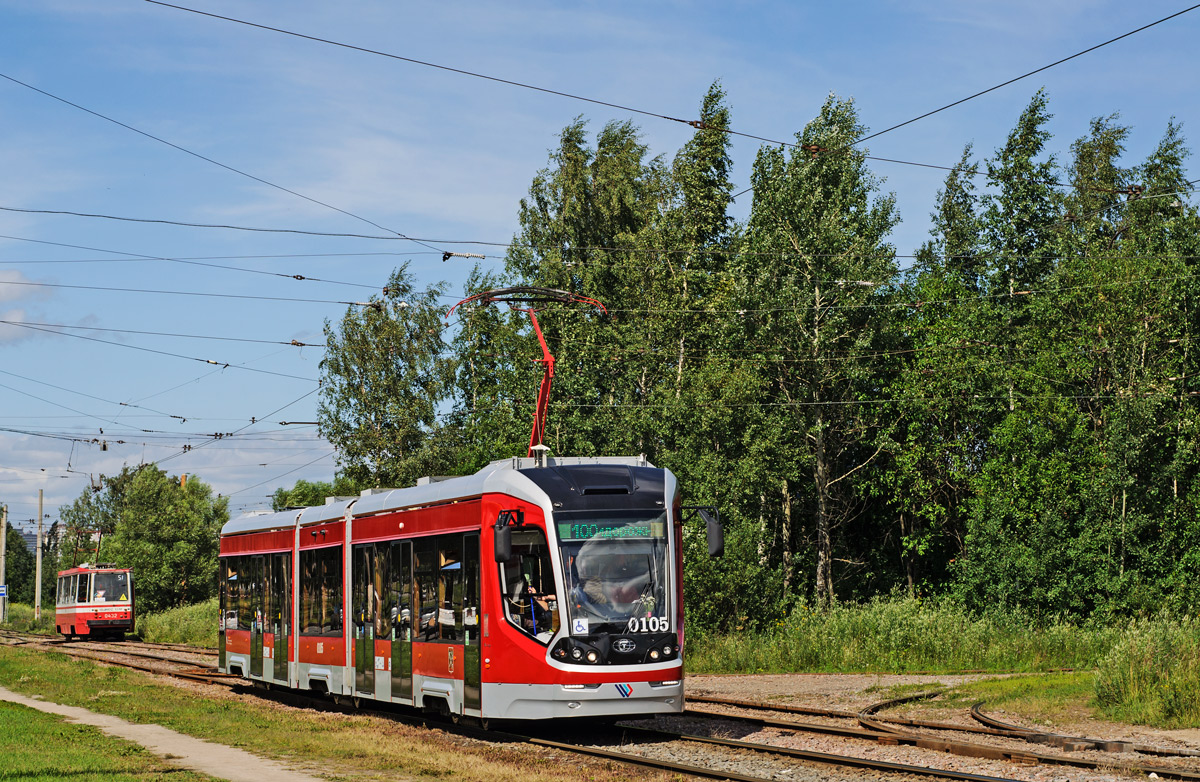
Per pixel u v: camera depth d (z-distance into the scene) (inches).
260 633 977.5
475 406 2263.8
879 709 765.3
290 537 927.0
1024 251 1774.1
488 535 641.6
